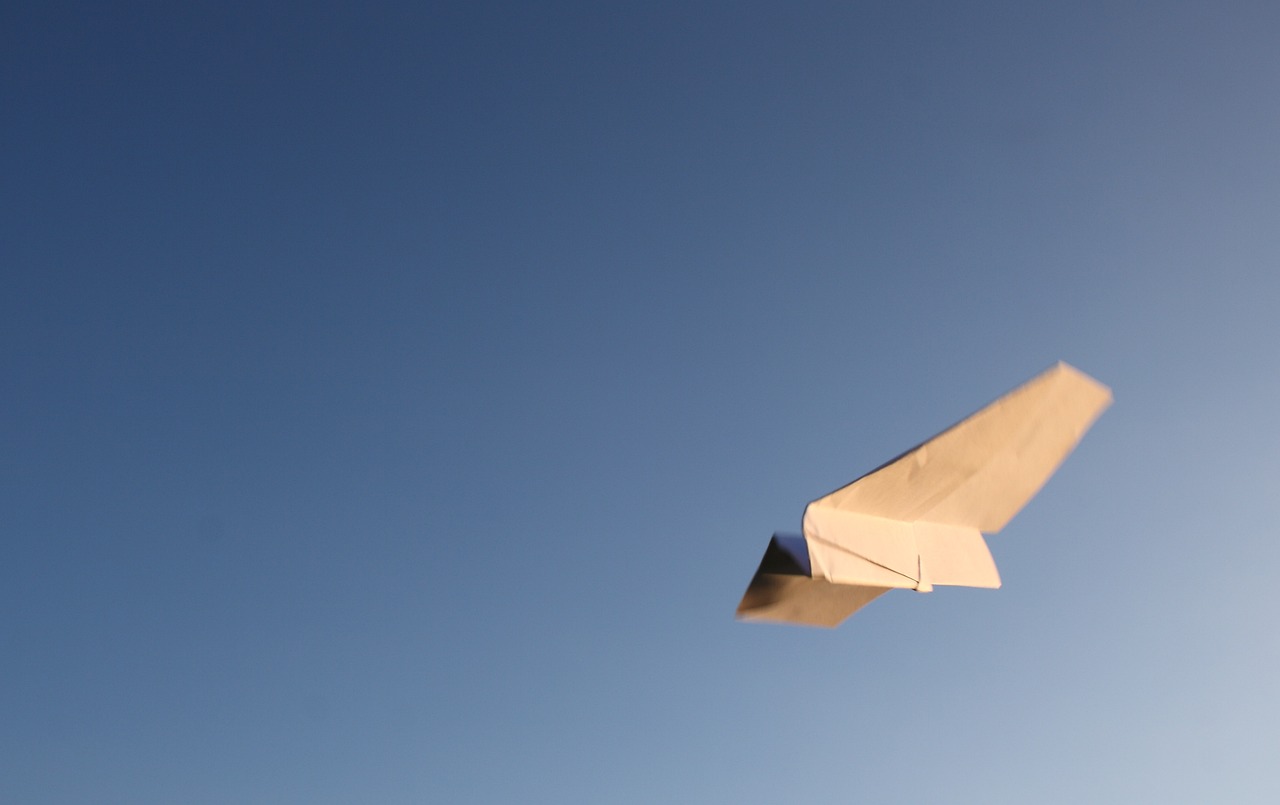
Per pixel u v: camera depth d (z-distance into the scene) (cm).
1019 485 296
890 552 283
